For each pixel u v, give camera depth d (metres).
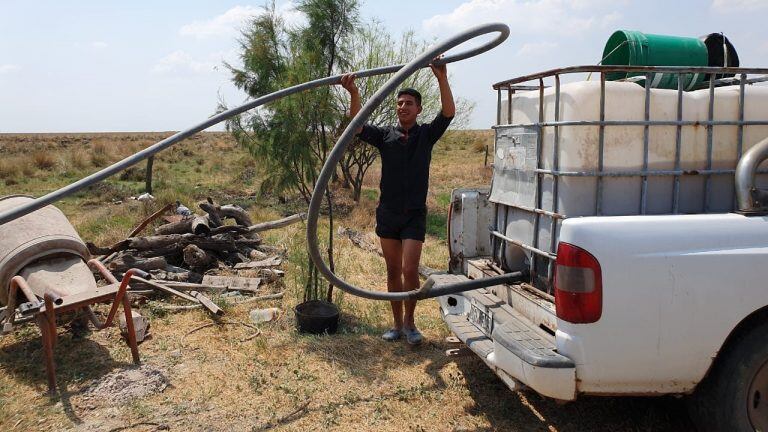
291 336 5.00
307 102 10.01
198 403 3.83
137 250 6.75
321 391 3.99
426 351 4.68
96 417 3.65
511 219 3.78
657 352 2.79
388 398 3.89
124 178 20.08
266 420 3.62
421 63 3.18
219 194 16.20
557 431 3.45
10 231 5.06
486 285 3.63
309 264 5.60
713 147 3.18
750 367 2.85
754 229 2.85
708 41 4.10
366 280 6.99
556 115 3.10
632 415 3.62
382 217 4.47
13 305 4.60
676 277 2.75
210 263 7.15
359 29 13.16
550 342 3.02
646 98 3.03
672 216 2.86
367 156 13.84
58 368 4.35
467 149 38.41
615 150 3.04
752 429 2.90
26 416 3.65
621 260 2.72
